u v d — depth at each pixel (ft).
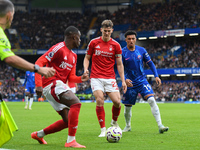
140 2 241.96
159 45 215.31
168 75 207.31
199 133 32.55
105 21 30.45
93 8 254.06
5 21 14.69
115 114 32.58
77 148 22.02
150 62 35.70
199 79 199.52
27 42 224.12
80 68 234.79
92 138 28.40
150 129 37.06
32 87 83.76
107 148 22.16
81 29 238.07
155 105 33.27
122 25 224.94
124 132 33.73
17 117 56.54
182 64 191.72
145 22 216.95
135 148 22.21
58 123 23.94
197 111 81.87
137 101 176.35
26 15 240.94
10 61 13.87
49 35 233.35
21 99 194.80
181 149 21.86
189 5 212.64
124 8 239.71
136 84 34.40
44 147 22.65
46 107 99.25
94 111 78.02
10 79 216.13
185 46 206.28
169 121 49.37
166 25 204.23
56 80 23.11
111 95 31.01
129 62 34.63
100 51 30.60
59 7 255.50
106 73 30.86
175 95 183.62
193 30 185.98
